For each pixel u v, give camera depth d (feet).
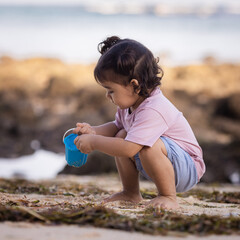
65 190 14.33
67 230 7.00
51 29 134.31
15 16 158.40
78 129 10.93
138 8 201.57
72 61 91.50
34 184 16.51
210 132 45.29
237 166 32.32
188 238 6.97
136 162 10.44
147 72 10.03
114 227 7.33
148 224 7.58
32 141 42.19
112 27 142.82
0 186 14.90
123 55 9.84
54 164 34.47
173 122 10.21
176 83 62.13
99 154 30.27
